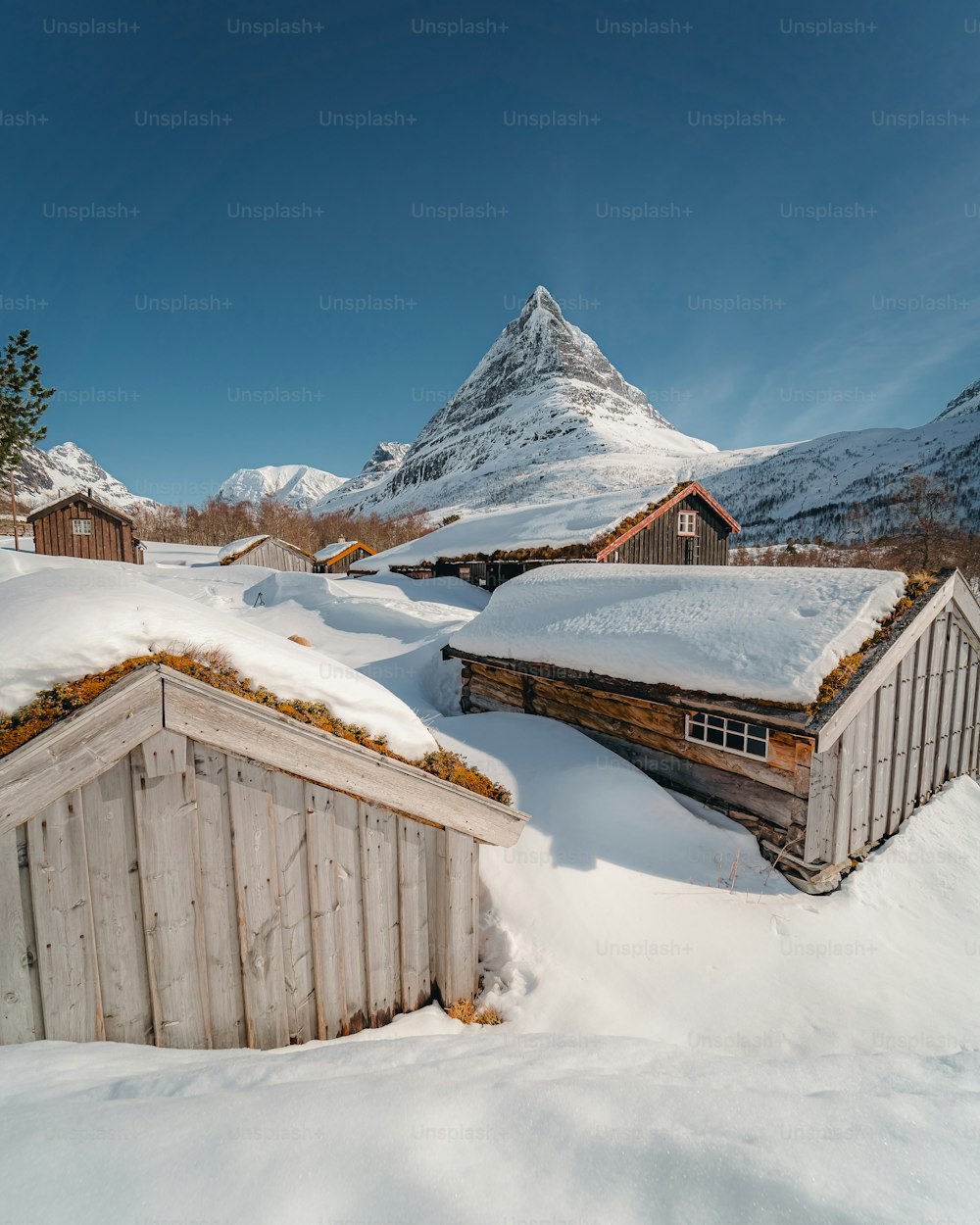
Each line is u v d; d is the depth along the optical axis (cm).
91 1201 155
